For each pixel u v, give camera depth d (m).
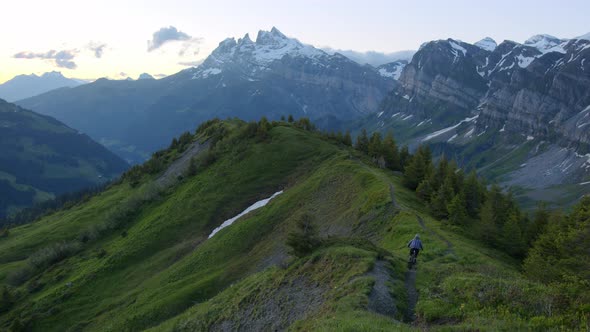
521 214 71.81
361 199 68.12
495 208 69.56
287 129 129.75
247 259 67.56
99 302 72.50
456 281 26.61
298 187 90.00
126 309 64.56
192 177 116.81
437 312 23.39
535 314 21.42
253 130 128.62
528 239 62.97
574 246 44.94
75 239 108.50
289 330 27.45
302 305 30.81
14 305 80.06
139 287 73.00
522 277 36.47
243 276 61.91
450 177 77.56
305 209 78.75
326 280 31.98
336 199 76.25
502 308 22.23
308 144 119.62
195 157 135.12
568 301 21.83
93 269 82.19
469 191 72.69
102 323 63.78
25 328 68.06
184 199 102.69
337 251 34.75
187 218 94.62
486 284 25.05
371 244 36.88
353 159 99.69
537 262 39.56
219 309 40.38
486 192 79.56
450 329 20.08
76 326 65.62
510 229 53.62
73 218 131.75
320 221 70.88
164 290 65.81
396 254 36.38
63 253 99.56
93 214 131.00
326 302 27.42
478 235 54.34
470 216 69.50
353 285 27.38
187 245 85.31
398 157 108.62
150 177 145.88
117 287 76.44
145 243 87.75
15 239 127.88
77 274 83.94
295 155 113.81
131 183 146.25
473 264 36.97
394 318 23.86
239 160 114.31
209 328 37.97
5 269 101.94
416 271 31.81
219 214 94.75
